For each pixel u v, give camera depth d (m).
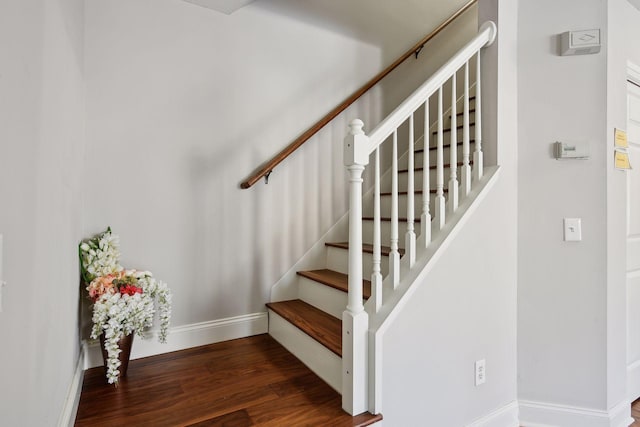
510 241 1.75
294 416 1.34
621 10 1.84
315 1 2.45
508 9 1.76
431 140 2.98
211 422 1.31
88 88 1.74
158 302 1.86
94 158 1.76
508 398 1.75
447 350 1.53
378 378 1.33
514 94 1.77
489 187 1.66
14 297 0.68
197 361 1.84
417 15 2.93
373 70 2.72
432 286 1.48
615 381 1.75
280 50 2.30
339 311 1.95
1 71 0.62
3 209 0.63
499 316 1.71
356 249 1.35
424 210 1.57
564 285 1.72
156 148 1.92
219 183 2.10
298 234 2.39
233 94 2.14
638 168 2.12
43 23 0.91
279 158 2.17
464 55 1.65
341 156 2.57
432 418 1.49
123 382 1.61
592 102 1.71
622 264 1.81
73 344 1.43
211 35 2.06
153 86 1.90
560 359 1.73
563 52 1.72
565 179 1.73
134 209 1.87
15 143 0.70
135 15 1.85
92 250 1.64
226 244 2.13
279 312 2.06
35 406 0.82
